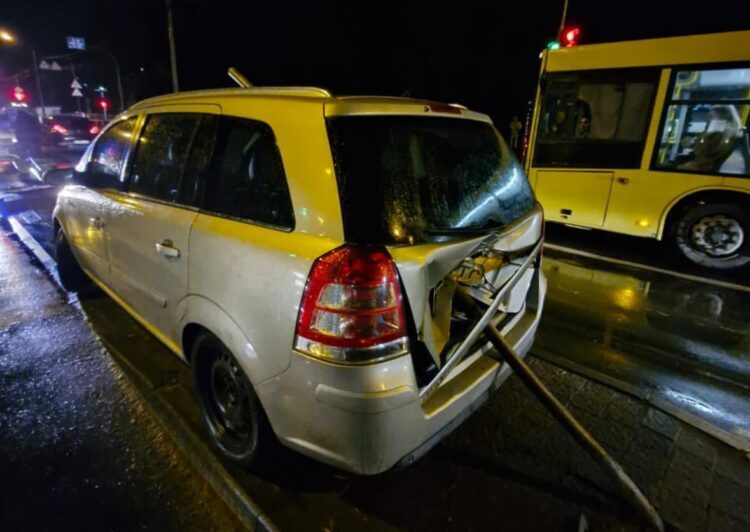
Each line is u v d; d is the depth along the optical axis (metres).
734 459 2.28
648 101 5.57
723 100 5.14
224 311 1.92
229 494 2.05
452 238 1.76
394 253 1.58
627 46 5.65
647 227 5.81
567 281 4.84
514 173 2.54
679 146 5.46
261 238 1.79
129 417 2.57
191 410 2.57
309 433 1.68
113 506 2.01
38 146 14.81
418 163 1.84
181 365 3.05
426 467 2.20
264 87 2.10
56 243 4.17
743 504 2.02
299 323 1.61
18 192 9.24
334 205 1.62
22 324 3.63
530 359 3.17
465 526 1.91
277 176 1.79
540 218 2.53
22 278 4.63
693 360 3.26
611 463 1.96
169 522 1.94
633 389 2.81
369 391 1.52
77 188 3.63
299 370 1.63
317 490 2.06
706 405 2.76
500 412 2.60
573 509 1.98
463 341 1.88
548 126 6.39
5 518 1.94
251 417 1.99
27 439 2.39
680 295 4.46
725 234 5.23
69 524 1.92
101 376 2.94
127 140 2.90
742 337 3.60
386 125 1.80
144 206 2.53
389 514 1.96
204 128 2.20
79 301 4.08
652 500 2.04
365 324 1.53
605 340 3.53
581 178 6.20
